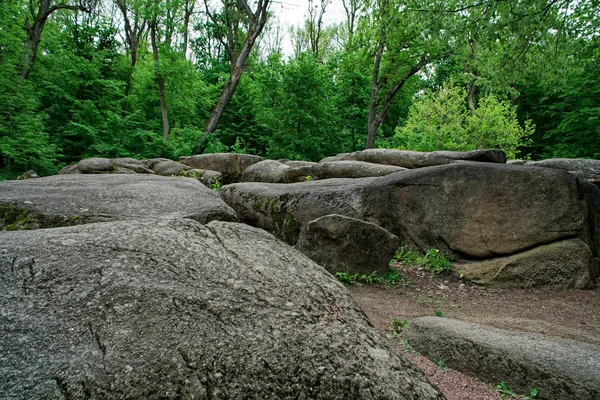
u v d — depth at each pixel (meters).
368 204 5.84
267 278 1.83
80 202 4.24
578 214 4.72
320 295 1.78
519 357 2.38
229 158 13.65
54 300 1.46
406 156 8.61
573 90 15.25
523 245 4.79
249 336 1.42
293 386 1.27
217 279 1.74
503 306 3.95
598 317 3.64
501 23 7.47
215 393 1.21
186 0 23.81
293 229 6.05
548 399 2.22
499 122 14.83
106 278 1.60
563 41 8.16
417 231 5.49
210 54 32.50
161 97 19.11
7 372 1.17
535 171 4.95
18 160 12.53
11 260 1.67
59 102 16.61
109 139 16.36
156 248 1.89
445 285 4.64
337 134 21.39
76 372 1.19
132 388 1.17
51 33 18.50
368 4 16.20
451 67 25.66
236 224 2.49
